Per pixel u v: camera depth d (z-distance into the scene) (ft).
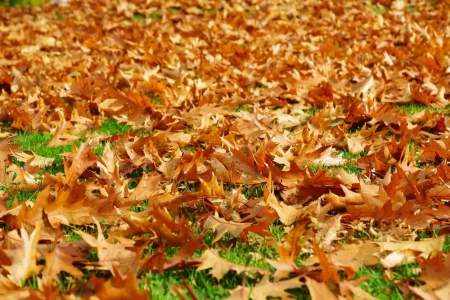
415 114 9.16
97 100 10.54
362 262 6.02
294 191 7.07
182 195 6.74
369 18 21.94
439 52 13.07
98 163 7.38
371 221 6.53
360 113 9.22
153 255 5.97
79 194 6.61
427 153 7.80
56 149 8.68
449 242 6.35
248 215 6.71
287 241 6.11
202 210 6.82
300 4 26.08
